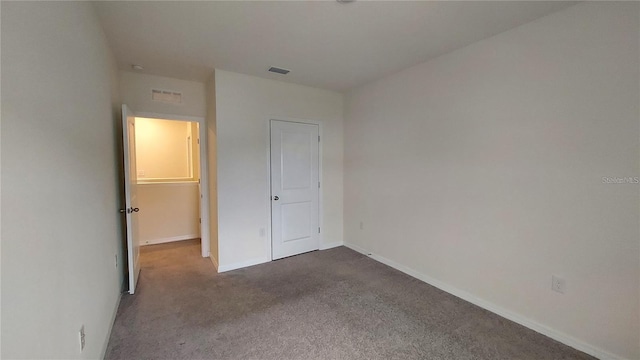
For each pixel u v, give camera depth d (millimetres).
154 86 3275
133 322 2170
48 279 1032
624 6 1649
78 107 1468
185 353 1814
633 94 1634
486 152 2369
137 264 3004
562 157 1927
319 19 2055
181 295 2633
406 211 3174
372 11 1941
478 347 1889
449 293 2695
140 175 5484
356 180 3961
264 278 3047
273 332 2049
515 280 2205
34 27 981
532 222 2092
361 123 3812
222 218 3213
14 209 825
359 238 3963
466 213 2541
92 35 1816
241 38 2352
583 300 1855
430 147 2859
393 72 3207
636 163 1636
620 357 1718
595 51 1762
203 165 3654
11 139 818
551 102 1969
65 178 1238
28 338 879
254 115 3375
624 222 1688
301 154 3812
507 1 1808
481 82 2387
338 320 2213
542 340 1969
